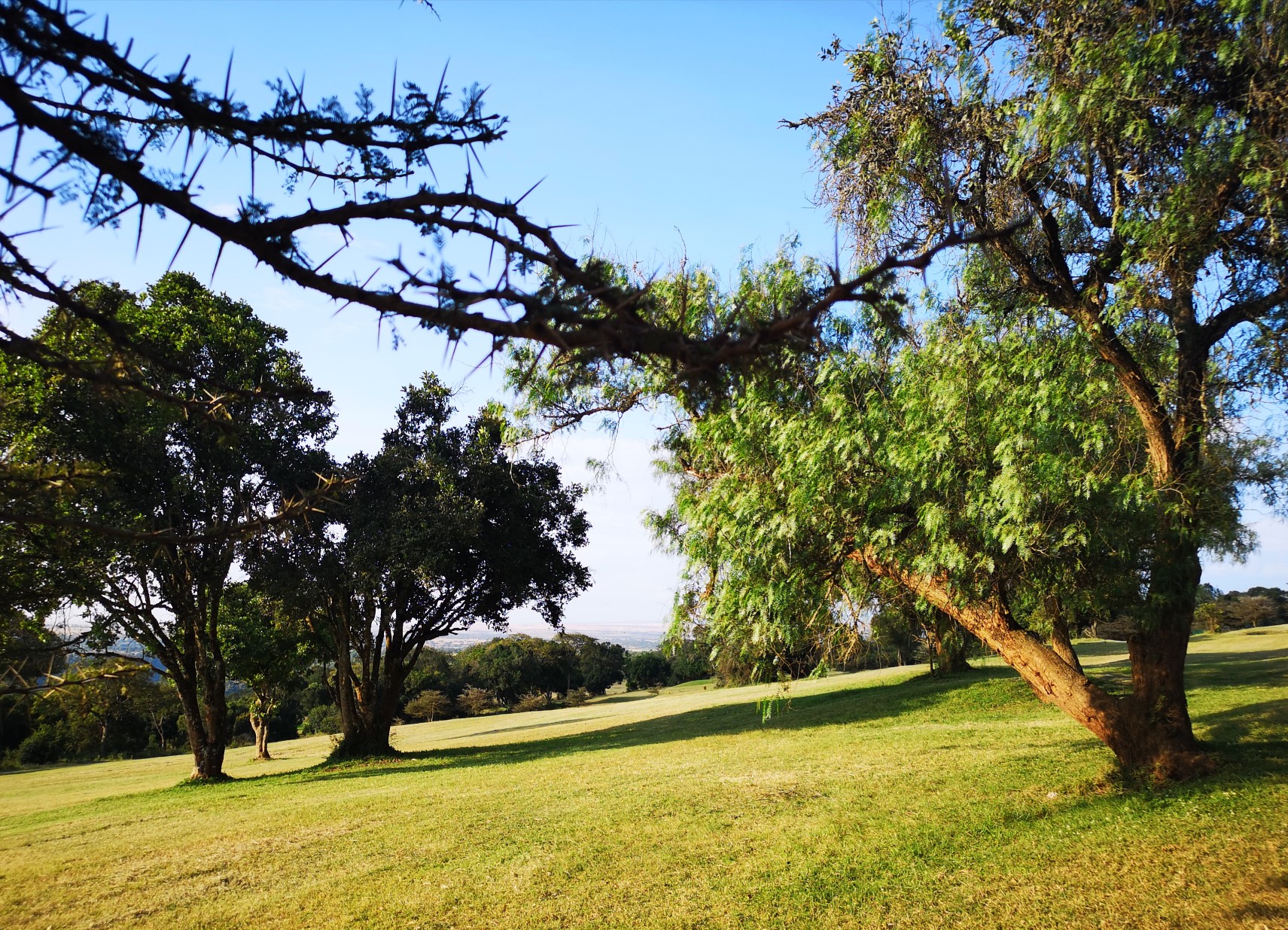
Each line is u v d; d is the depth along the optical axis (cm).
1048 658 1011
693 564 994
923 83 905
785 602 891
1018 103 880
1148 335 924
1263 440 862
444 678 7894
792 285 908
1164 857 732
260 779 2527
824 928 728
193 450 2009
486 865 1053
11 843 1593
